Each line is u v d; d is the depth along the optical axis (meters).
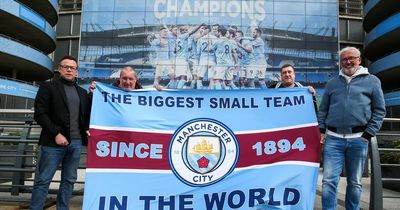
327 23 49.25
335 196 4.78
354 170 4.75
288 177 4.73
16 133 8.81
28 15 36.69
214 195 4.64
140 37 48.34
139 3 48.88
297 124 4.89
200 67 47.44
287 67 5.94
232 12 48.47
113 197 4.51
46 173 4.69
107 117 4.70
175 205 4.59
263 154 4.79
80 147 4.92
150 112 4.80
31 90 38.72
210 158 4.73
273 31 48.59
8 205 6.04
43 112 4.68
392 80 42.66
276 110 4.93
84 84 48.25
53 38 43.22
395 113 36.09
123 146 4.66
